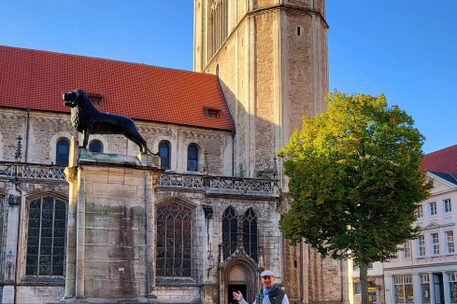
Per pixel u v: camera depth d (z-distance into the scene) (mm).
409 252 67812
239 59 56469
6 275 39844
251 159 52281
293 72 53781
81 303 18625
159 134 52750
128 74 57156
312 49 54938
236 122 55531
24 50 54781
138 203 20422
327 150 38844
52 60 54969
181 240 45094
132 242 20047
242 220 46812
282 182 50688
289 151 42344
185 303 19938
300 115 53156
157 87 57188
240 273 46219
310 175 38500
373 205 38406
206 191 46094
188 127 53844
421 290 65438
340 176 37344
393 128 38625
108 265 19609
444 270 61656
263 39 54562
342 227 39188
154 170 20875
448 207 62250
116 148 50438
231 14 59625
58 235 42062
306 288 48094
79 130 20453
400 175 37844
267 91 53344
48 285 40625
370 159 37812
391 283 70688
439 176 63688
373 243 37781
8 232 40531
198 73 61375
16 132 48250
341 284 49812
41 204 42062
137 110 53344
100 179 20188
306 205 38344
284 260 48094
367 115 39062
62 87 52375
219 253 45312
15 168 41812
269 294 12445
